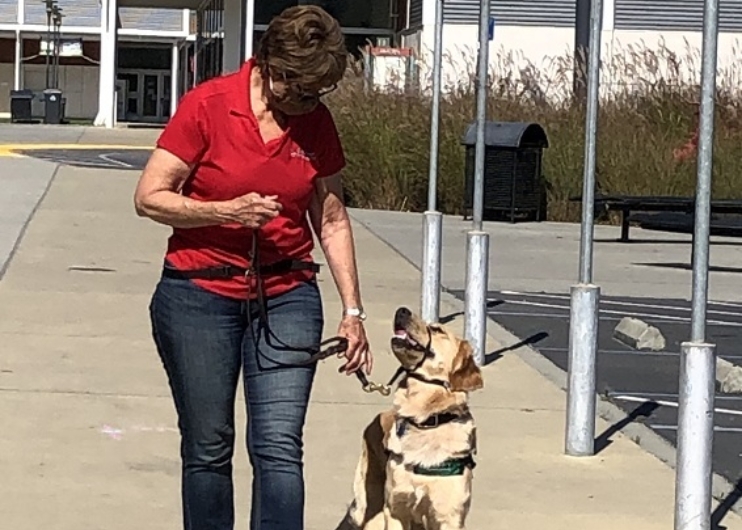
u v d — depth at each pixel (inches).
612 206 757.3
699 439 215.8
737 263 696.4
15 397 335.3
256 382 192.9
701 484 216.1
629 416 347.3
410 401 209.6
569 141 884.0
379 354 401.4
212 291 190.7
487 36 375.2
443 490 207.8
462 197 883.4
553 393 365.4
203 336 191.3
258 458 192.4
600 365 417.1
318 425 318.0
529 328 470.3
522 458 297.4
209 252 190.7
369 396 348.8
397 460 209.6
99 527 241.9
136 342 410.9
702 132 209.2
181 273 191.8
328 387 357.7
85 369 370.3
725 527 253.1
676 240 790.5
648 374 404.5
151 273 551.5
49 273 539.5
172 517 248.8
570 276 610.2
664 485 281.4
